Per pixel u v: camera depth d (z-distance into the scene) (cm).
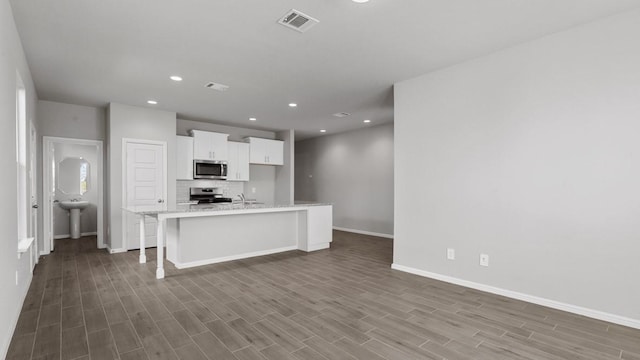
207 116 616
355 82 414
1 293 200
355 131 774
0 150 200
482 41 300
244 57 334
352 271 411
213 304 297
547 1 235
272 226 519
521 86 307
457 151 354
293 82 414
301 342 227
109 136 510
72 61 341
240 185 738
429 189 381
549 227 291
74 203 636
